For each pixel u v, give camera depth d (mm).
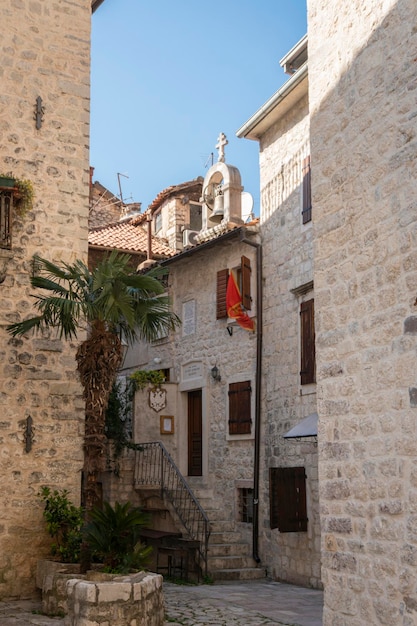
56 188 12305
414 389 6512
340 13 8016
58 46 12672
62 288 10477
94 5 14219
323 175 8109
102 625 8117
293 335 14258
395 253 6875
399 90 6957
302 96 14477
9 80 12148
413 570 6363
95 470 10008
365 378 7203
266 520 14578
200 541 14172
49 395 11734
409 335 6621
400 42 6984
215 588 12969
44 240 12070
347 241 7625
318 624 9711
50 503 11344
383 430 6898
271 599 11703
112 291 9812
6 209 11609
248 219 18312
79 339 12133
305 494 13359
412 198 6680
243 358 15906
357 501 7203
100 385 10094
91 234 22641
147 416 17578
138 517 9883
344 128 7805
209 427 16875
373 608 6855
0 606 10539
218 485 16359
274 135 15555
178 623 9688
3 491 11172
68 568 10477
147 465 16500
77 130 12625
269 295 15203
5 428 11344
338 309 7699
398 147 6922
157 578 9031
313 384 13406
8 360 11516
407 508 6500
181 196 24109
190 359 17734
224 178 17859
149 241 21250
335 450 7590
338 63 7992
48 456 11570
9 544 11070
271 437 14719
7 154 11969
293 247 14469
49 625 9250
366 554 7012
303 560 13250
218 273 16891
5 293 11641
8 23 12273
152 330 10758
